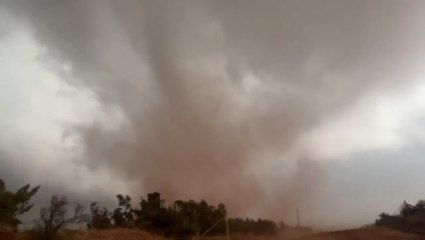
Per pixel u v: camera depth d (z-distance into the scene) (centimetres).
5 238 3291
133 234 4600
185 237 5278
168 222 5328
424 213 5028
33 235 3528
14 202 3725
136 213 5456
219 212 5972
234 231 6028
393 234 4431
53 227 3631
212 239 5338
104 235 4253
